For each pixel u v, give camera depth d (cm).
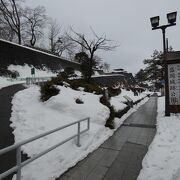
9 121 735
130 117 1115
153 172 427
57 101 914
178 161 458
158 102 2059
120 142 650
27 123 713
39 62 3253
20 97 1128
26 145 557
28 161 364
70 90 1082
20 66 2808
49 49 4850
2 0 3469
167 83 1044
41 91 1066
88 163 484
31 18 4141
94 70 4812
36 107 920
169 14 1026
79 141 580
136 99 1859
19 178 342
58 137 627
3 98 1127
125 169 454
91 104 916
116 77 5156
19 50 2888
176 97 1032
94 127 741
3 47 2598
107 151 566
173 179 368
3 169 430
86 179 409
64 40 5109
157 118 1056
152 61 3841
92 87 1354
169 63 1043
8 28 3903
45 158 495
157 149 557
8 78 2403
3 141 561
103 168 458
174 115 1034
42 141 589
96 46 2314
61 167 454
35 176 413
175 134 684
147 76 4106
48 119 774
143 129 825
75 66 4341
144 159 499
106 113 858
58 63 3750
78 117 828
